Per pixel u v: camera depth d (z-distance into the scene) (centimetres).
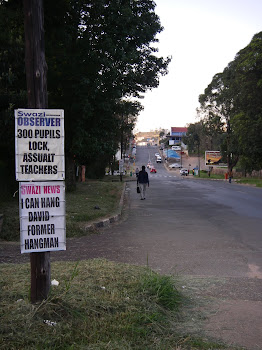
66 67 1515
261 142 3753
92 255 727
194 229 1052
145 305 397
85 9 1560
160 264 656
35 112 374
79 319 356
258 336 359
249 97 3609
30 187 374
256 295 482
